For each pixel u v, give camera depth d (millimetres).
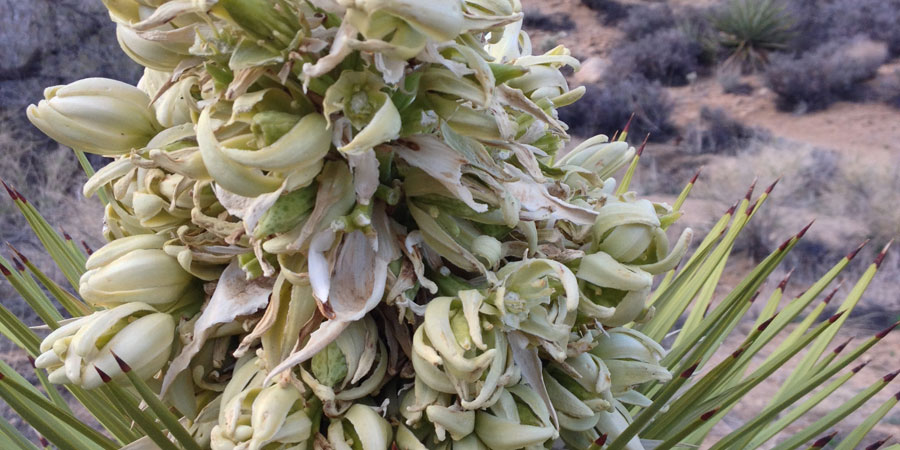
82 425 357
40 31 1906
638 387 503
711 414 359
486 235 350
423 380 322
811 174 2129
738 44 2809
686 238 365
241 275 341
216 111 310
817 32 2922
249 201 308
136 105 355
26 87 1823
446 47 306
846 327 1579
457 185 313
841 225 1925
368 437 318
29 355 450
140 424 315
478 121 320
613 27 3010
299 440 321
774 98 2607
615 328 385
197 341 332
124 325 334
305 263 320
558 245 364
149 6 330
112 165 356
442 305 324
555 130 350
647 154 2285
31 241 1541
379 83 293
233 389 333
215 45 297
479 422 334
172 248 345
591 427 363
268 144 292
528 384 346
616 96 2451
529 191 348
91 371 321
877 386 449
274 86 304
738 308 474
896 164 2168
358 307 314
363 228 311
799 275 1772
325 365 319
